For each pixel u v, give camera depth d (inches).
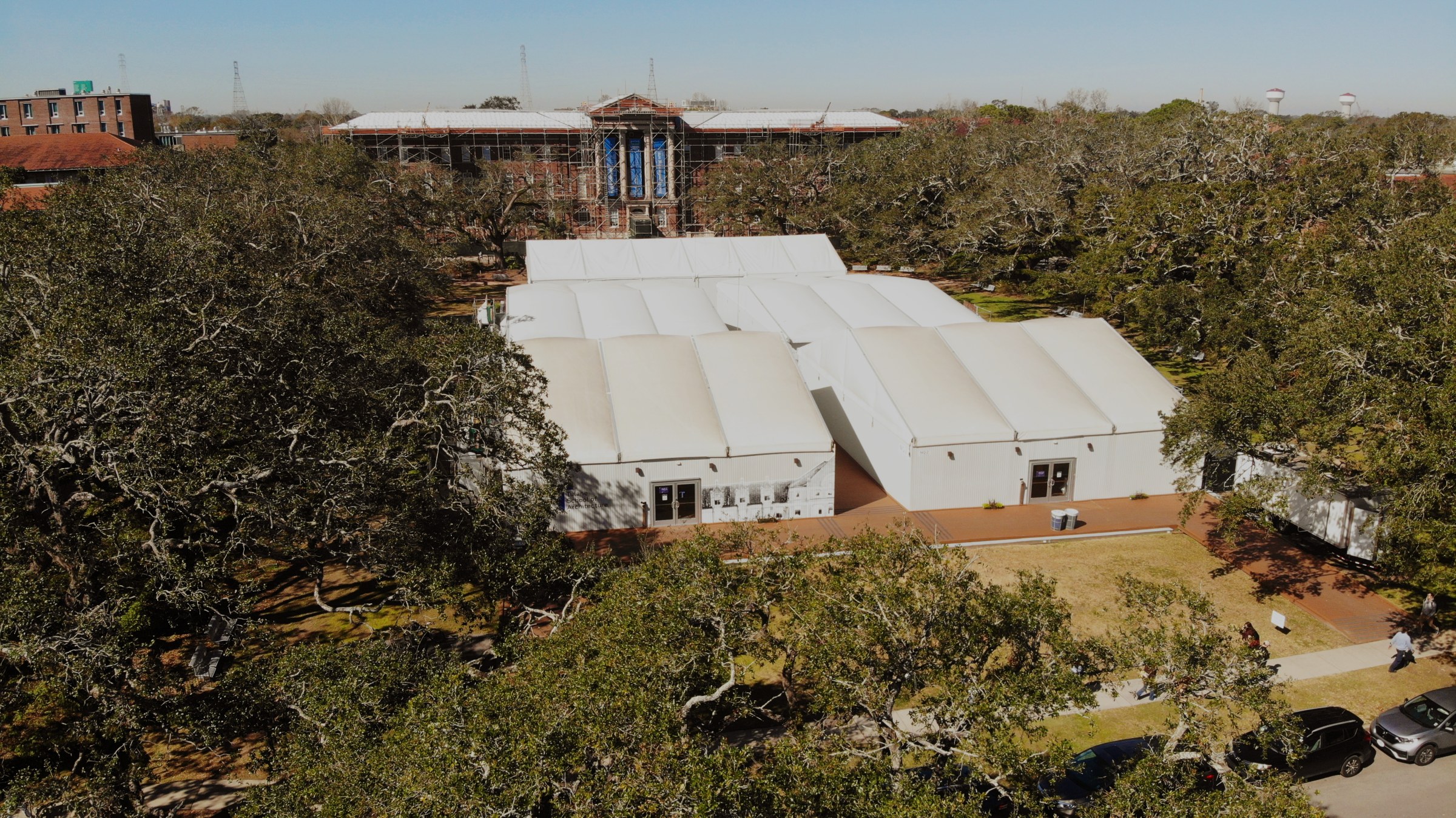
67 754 852.6
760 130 5206.7
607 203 4874.5
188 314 1015.6
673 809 538.3
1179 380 2095.2
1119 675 988.6
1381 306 1082.7
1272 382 1183.6
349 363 1224.2
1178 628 756.6
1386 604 1147.9
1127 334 2576.3
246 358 1037.2
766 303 2271.2
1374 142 2792.8
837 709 722.2
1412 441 959.6
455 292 3437.5
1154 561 1298.0
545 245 2999.5
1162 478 1536.7
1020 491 1498.5
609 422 1438.2
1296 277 1758.1
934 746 685.9
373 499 1003.9
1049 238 2859.3
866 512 1472.7
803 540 1198.9
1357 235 1861.5
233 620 871.1
